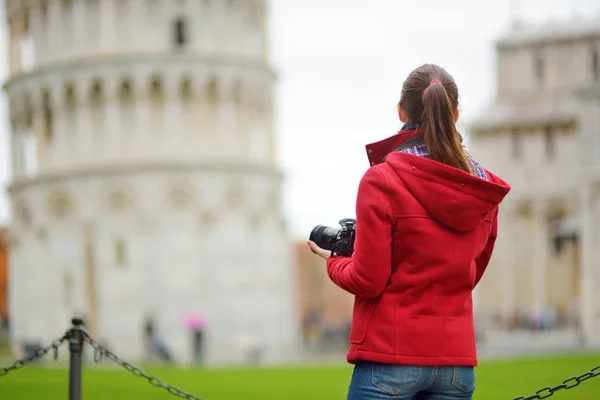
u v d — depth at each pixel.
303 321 115.31
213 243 70.19
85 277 70.56
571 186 86.62
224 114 72.12
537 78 91.50
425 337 5.29
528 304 87.69
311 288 145.88
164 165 69.31
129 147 71.25
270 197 74.12
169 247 69.25
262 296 72.75
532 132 88.12
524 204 88.38
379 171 5.37
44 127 74.62
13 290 75.25
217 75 71.69
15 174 75.31
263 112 76.00
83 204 70.31
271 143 76.69
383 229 5.28
